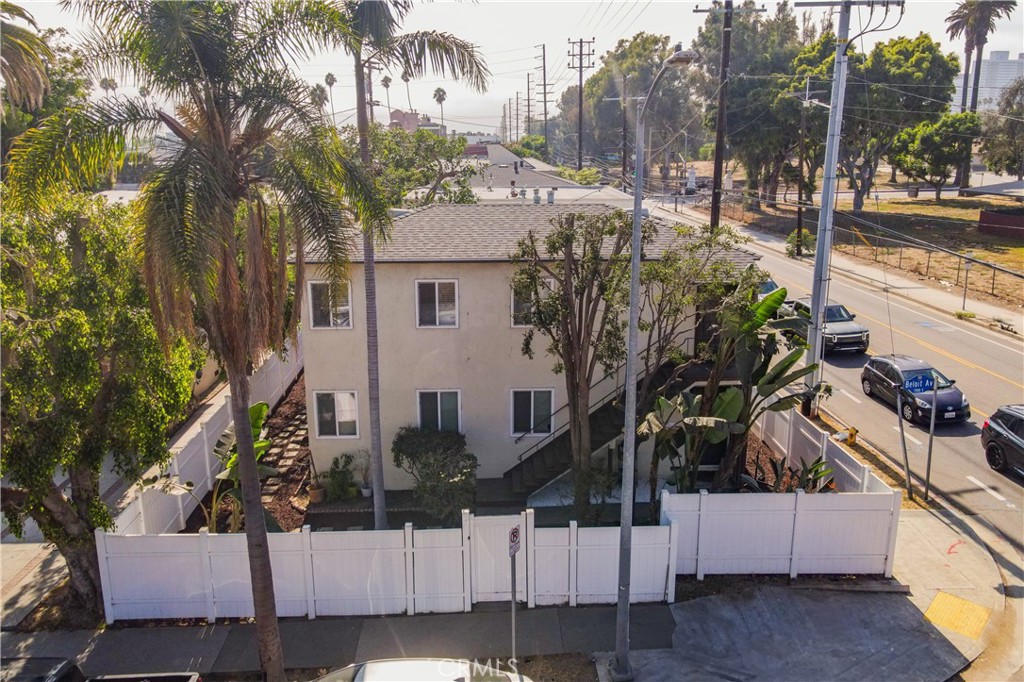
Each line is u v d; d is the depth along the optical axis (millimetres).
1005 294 36469
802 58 62312
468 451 18969
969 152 66062
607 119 91250
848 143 60406
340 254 10516
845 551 13930
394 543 13055
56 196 10789
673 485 17375
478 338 18438
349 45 10859
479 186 41344
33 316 11109
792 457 18453
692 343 18484
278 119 10070
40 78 13414
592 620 12984
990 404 22625
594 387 18734
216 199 9258
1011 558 14648
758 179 68188
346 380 18531
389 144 35500
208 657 12156
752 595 13523
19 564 15000
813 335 21297
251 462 10875
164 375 12359
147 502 14594
